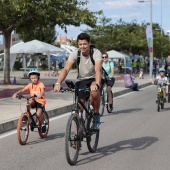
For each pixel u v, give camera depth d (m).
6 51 28.83
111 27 58.91
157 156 8.53
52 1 26.30
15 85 27.80
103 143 9.87
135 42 60.56
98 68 7.96
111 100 15.90
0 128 11.56
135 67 59.81
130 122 13.44
